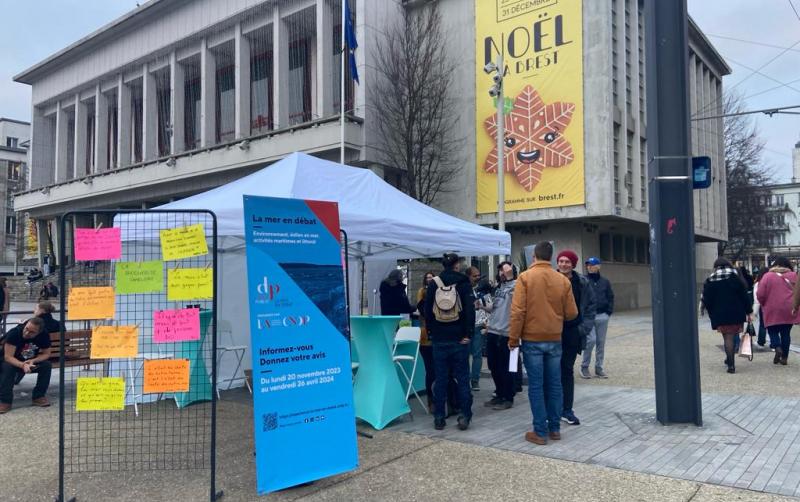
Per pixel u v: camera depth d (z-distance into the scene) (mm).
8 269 65062
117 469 5031
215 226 4406
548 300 5680
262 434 4379
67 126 41031
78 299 4344
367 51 23375
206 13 28812
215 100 29922
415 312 9234
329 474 4672
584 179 21000
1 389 7309
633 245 27766
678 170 6434
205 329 7750
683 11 6508
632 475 4738
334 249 5062
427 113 23469
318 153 23906
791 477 4605
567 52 21453
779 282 9992
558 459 5195
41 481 4805
